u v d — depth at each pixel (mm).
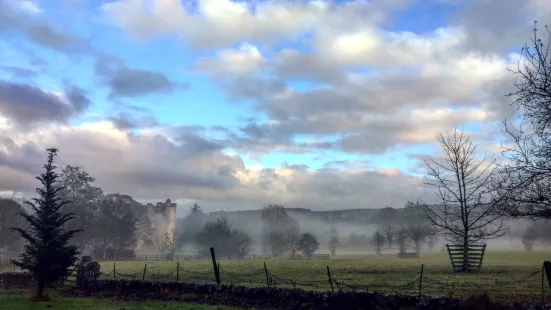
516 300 14750
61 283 28328
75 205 89000
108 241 90125
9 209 73125
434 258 59750
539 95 16656
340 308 17562
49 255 23047
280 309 18750
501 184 18109
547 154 16844
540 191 17156
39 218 23703
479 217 29703
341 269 33156
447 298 15602
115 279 26234
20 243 78062
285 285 22219
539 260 44312
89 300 22906
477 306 14773
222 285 21672
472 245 29844
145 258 88750
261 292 20078
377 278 25125
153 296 23234
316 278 25969
